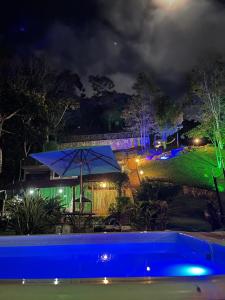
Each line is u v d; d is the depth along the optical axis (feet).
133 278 7.95
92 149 40.65
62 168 45.14
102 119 205.87
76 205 73.56
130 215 40.04
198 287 7.48
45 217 32.01
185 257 18.65
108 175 75.46
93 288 7.48
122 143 144.15
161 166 112.37
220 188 88.38
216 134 118.93
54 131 134.92
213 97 121.49
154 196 64.69
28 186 76.89
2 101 82.58
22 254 20.62
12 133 93.40
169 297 7.23
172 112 151.12
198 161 115.85
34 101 86.33
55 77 148.66
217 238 17.83
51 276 15.57
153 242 21.42
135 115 153.38
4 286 7.70
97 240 21.48
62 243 21.24
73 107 146.00
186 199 78.59
